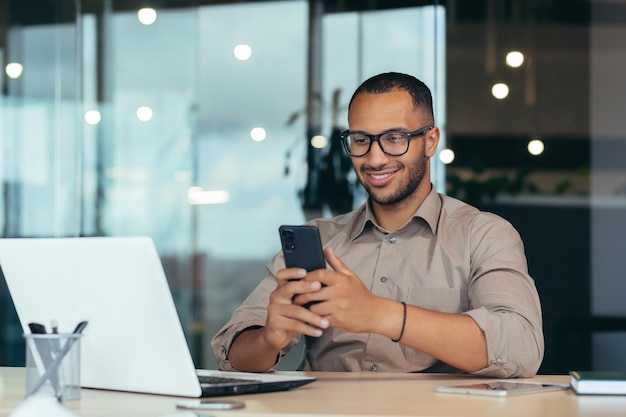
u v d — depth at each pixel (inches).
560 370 167.6
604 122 169.3
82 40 181.9
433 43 173.3
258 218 178.9
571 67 170.4
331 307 61.8
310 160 178.4
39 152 180.9
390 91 77.9
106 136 181.2
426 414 48.5
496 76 171.3
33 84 181.2
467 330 65.0
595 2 170.1
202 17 180.9
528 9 170.7
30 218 180.1
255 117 179.8
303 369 82.6
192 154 180.5
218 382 57.6
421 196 80.5
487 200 169.9
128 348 55.8
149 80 181.8
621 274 167.9
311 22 178.4
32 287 58.6
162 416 44.1
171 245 179.9
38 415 35.9
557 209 169.2
